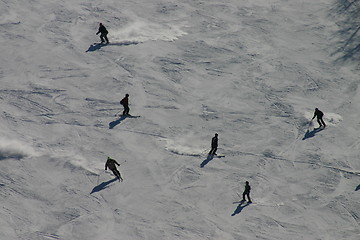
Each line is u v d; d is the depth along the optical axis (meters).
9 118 83.19
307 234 65.56
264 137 84.62
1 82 93.00
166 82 97.38
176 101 92.25
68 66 99.75
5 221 62.44
